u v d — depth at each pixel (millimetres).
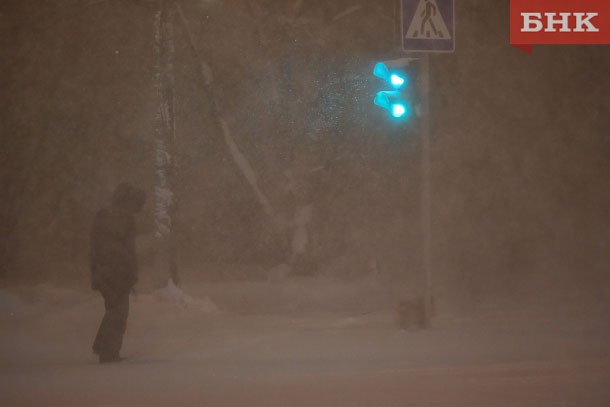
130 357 22359
